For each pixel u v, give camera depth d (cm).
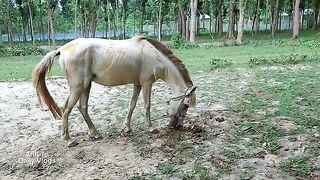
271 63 1417
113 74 589
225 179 480
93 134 632
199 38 4006
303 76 1134
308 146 577
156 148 584
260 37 3719
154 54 603
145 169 515
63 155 570
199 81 1124
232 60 1566
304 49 2058
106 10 3947
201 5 4369
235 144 597
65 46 587
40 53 2598
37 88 588
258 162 529
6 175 509
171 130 654
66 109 595
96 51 580
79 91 587
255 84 1048
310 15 5091
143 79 611
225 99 889
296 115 734
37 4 3416
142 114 774
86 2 3594
